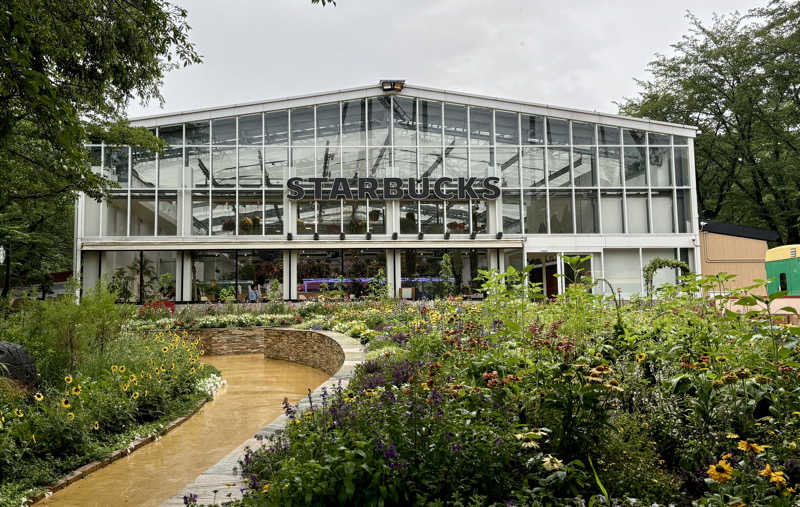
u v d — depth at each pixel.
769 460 3.32
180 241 23.31
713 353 4.68
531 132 25.08
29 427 6.22
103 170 23.70
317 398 7.13
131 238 23.28
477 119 25.14
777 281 16.42
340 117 24.94
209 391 11.04
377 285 22.80
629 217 24.59
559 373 3.93
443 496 3.23
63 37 9.12
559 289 24.12
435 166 24.81
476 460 3.30
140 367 9.48
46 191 15.09
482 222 24.66
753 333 5.38
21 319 10.59
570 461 3.60
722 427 3.97
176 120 24.11
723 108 31.20
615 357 4.96
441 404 3.81
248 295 23.64
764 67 27.91
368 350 11.03
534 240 24.30
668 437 4.01
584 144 25.00
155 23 10.34
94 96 11.53
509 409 3.97
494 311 8.74
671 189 24.73
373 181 24.33
